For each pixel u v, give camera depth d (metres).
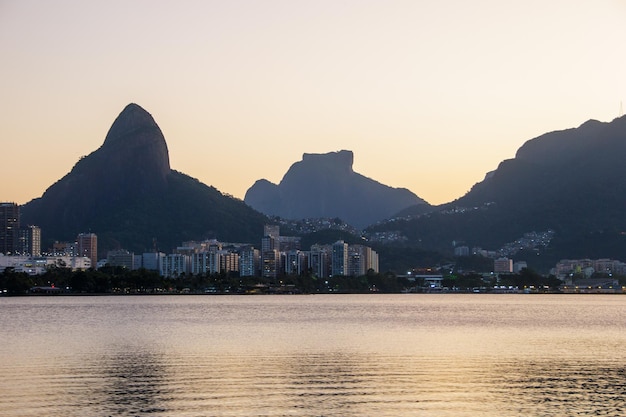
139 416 121.25
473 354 196.38
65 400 132.75
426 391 140.50
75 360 183.62
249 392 139.38
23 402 131.12
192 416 121.06
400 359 184.62
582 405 129.62
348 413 123.06
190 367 170.12
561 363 178.38
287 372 162.25
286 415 121.56
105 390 141.50
